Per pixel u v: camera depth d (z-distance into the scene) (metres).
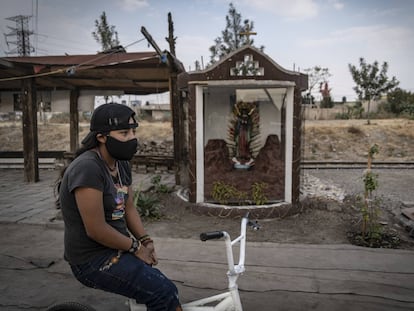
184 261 4.59
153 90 12.92
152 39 7.02
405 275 4.16
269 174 6.88
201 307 2.37
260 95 7.21
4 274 4.25
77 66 8.02
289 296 3.71
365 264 4.45
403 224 5.95
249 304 3.57
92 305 3.57
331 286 3.91
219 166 6.98
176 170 9.33
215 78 6.44
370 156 5.46
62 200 2.09
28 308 3.50
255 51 6.33
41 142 17.97
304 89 6.82
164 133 19.58
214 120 7.20
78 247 2.09
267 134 7.27
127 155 2.10
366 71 25.94
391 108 28.17
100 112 2.08
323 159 15.92
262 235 5.57
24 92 9.81
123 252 2.15
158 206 6.98
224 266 4.44
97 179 1.99
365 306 3.51
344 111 28.48
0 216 6.55
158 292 2.11
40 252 4.91
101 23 16.11
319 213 6.63
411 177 11.17
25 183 10.05
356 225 5.96
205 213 6.52
